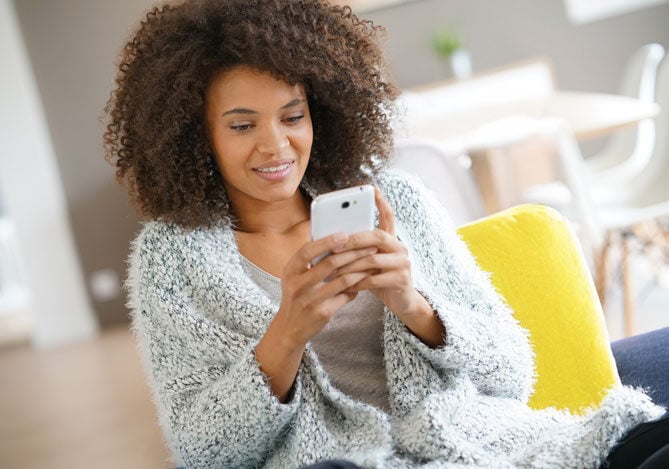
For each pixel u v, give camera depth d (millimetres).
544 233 1636
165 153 1433
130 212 6176
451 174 2715
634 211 3365
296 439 1354
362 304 1470
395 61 6562
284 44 1369
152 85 1426
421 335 1397
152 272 1437
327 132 1551
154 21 1472
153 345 1426
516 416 1411
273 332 1295
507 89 5949
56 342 6211
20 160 6094
